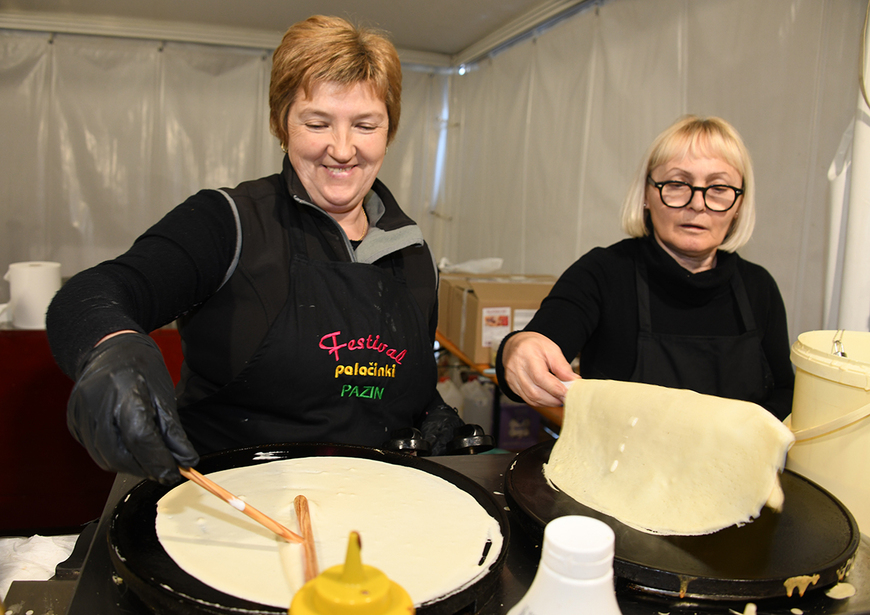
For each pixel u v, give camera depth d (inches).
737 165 58.0
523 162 150.9
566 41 129.9
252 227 42.9
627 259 63.3
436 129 201.6
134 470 23.6
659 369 60.2
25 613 24.7
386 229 47.4
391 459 38.3
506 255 161.3
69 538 38.5
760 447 28.8
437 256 208.7
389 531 30.4
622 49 111.0
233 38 171.0
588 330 60.5
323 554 27.9
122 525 27.8
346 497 33.8
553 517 30.5
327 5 145.2
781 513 31.0
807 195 75.9
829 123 72.7
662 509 30.5
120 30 165.9
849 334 40.5
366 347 44.3
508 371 46.0
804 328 77.4
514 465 36.4
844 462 33.7
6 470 89.3
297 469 36.9
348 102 41.4
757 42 81.9
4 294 171.0
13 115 166.1
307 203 43.3
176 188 177.3
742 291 61.4
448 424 48.3
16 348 86.6
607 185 116.0
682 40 96.2
